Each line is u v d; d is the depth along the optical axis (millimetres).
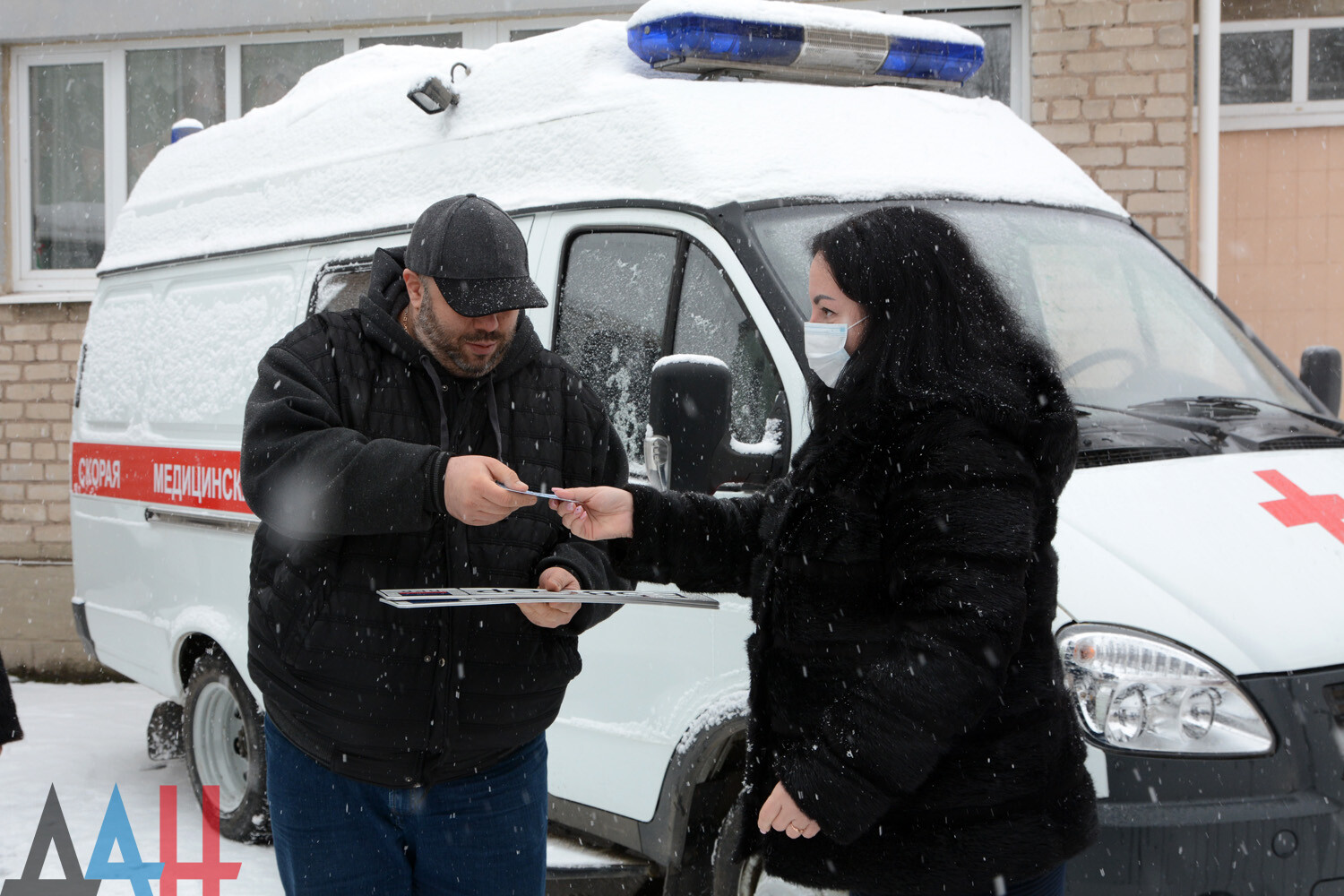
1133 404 3791
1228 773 2824
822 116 4031
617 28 4332
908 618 2076
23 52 9156
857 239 2250
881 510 2178
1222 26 8250
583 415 2846
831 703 2215
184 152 6352
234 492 5199
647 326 3811
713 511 2596
